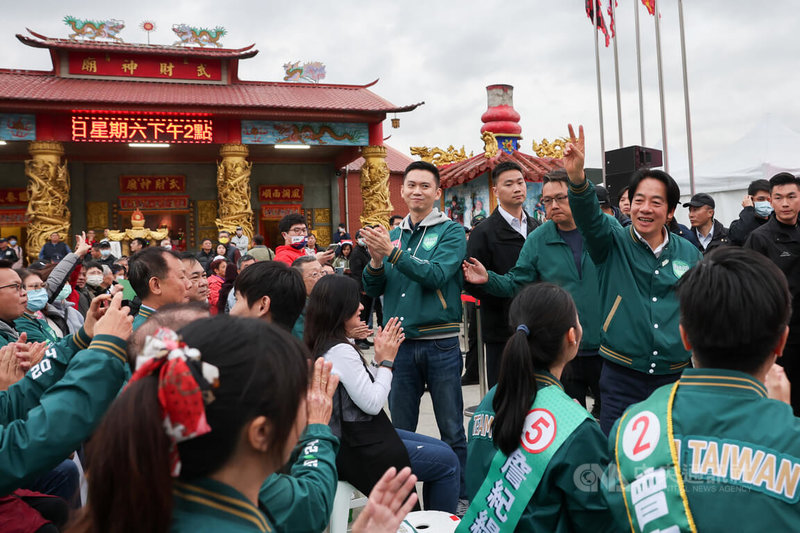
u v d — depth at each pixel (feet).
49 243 55.16
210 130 61.52
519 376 6.29
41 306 13.78
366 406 8.93
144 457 2.95
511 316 6.97
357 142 66.03
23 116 56.54
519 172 14.30
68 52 62.69
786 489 3.88
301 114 62.28
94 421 5.58
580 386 12.47
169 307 6.31
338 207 79.92
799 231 14.21
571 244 12.69
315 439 5.83
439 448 10.09
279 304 9.05
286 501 4.86
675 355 9.28
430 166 13.29
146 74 65.31
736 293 4.32
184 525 3.13
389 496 4.43
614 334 9.70
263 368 3.29
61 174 57.77
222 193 62.80
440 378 12.26
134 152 71.77
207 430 3.01
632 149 22.75
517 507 5.97
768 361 4.49
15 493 8.14
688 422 4.33
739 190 40.50
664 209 9.53
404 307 12.36
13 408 6.79
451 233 12.84
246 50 67.51
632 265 9.74
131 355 5.79
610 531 5.78
